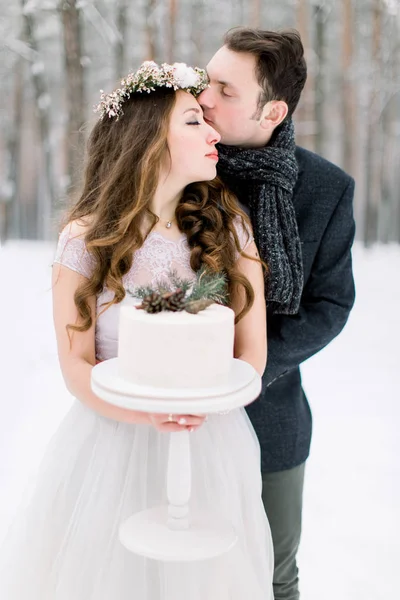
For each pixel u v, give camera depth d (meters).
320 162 2.14
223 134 1.96
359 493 3.26
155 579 1.63
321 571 2.66
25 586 1.67
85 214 1.75
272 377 2.01
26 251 10.32
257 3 11.22
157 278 1.72
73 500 1.69
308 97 11.62
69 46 9.66
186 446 1.46
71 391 1.63
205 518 1.53
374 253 11.45
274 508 2.15
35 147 13.21
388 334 6.13
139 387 1.30
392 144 12.89
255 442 1.86
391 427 4.03
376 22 11.61
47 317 6.39
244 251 1.81
